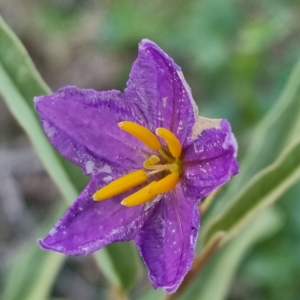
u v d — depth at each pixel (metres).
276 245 0.17
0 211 0.21
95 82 0.25
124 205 0.09
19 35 0.25
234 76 0.20
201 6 0.21
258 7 0.24
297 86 0.13
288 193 0.18
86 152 0.10
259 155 0.13
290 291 0.17
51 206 0.22
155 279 0.09
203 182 0.09
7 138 0.23
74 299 0.20
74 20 0.26
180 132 0.10
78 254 0.09
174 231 0.09
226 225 0.11
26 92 0.12
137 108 0.10
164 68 0.09
